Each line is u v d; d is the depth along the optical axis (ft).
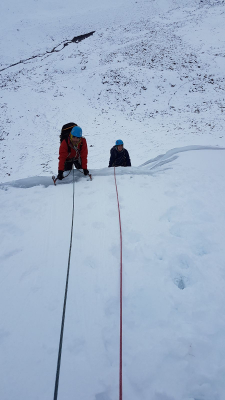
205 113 54.03
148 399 5.00
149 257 8.57
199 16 108.17
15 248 9.30
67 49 101.09
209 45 84.69
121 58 84.79
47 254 8.93
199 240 9.25
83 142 13.23
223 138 37.42
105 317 6.67
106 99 67.82
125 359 5.69
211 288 7.27
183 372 5.34
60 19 125.70
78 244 9.32
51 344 6.07
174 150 21.16
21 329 6.43
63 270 8.20
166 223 10.34
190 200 11.86
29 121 57.41
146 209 11.28
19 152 44.21
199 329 6.16
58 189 13.65
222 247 8.80
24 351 5.93
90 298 7.20
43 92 71.87
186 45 87.35
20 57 101.45
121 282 7.33
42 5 140.67
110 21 120.67
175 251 8.75
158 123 52.65
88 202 12.05
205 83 67.46
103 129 51.83
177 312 6.67
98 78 75.77
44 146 45.62
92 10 131.64
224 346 5.76
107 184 13.89
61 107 63.67
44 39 112.78
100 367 5.58
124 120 56.49
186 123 49.98
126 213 11.00
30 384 5.29
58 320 6.64
